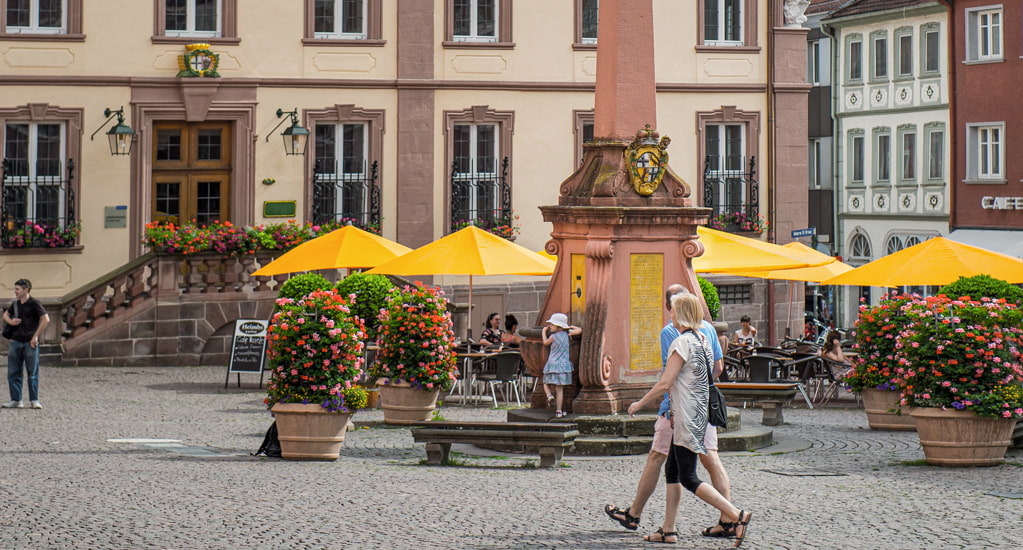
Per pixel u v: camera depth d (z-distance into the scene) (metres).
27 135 29.34
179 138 30.47
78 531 10.27
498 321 26.06
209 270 28.28
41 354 27.17
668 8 33.69
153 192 30.30
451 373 20.09
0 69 29.02
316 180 31.17
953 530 10.59
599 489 13.04
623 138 17.64
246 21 30.62
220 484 12.98
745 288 34.66
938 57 49.53
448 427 15.57
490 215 32.66
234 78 30.42
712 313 27.27
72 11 29.47
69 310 27.56
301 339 15.62
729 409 18.23
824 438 18.67
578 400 17.33
